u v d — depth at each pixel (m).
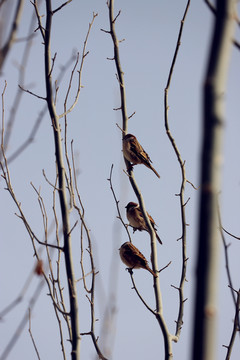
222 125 4.92
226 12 5.22
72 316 10.11
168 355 11.02
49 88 10.90
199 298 4.62
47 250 10.70
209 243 4.69
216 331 4.57
